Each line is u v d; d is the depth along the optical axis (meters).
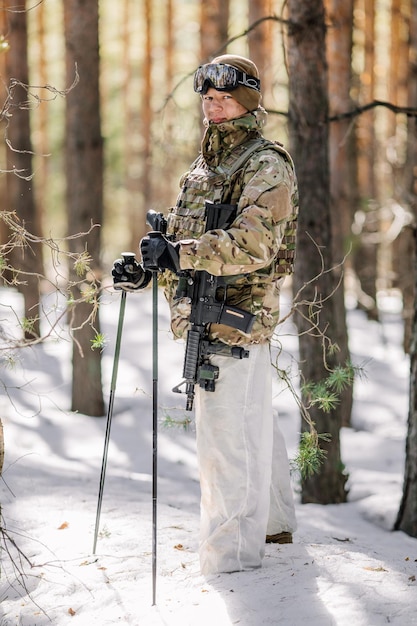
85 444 10.33
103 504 5.75
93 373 11.83
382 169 24.70
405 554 5.01
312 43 7.68
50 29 26.69
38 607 3.89
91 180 11.57
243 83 3.98
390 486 8.74
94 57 11.62
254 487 4.03
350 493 8.55
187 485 7.81
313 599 3.76
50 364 13.95
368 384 14.83
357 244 16.48
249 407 3.99
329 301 7.93
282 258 4.11
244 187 3.93
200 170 4.15
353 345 17.81
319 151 7.82
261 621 3.57
